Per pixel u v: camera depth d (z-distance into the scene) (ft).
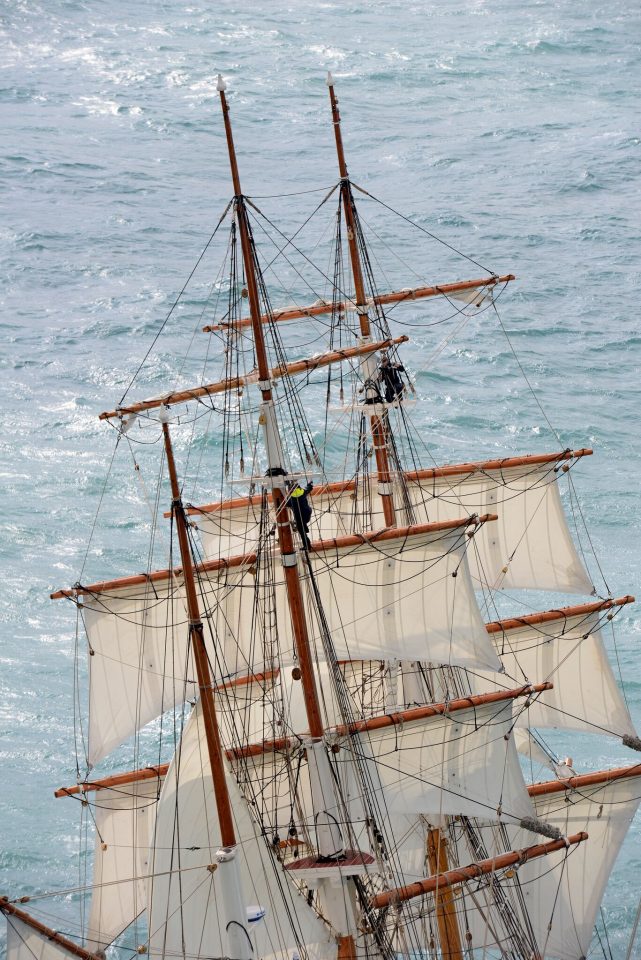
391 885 378.32
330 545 359.87
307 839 335.06
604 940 466.29
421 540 362.33
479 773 367.45
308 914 324.39
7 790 544.62
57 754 570.05
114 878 382.63
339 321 422.82
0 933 467.52
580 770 553.23
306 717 367.66
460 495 447.01
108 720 373.40
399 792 360.28
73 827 523.70
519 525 446.60
